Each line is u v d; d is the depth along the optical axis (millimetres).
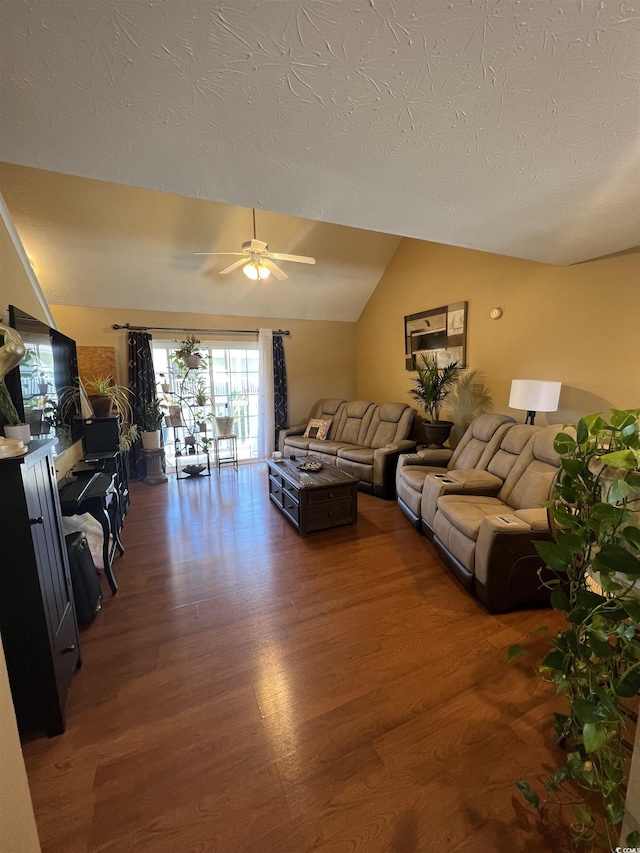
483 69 919
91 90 952
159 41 814
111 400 3676
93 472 2938
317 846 1039
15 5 713
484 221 1944
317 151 1277
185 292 4785
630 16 779
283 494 3535
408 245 4895
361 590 2309
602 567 904
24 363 1956
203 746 1326
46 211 3348
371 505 3928
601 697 916
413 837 1059
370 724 1404
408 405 5035
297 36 817
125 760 1278
